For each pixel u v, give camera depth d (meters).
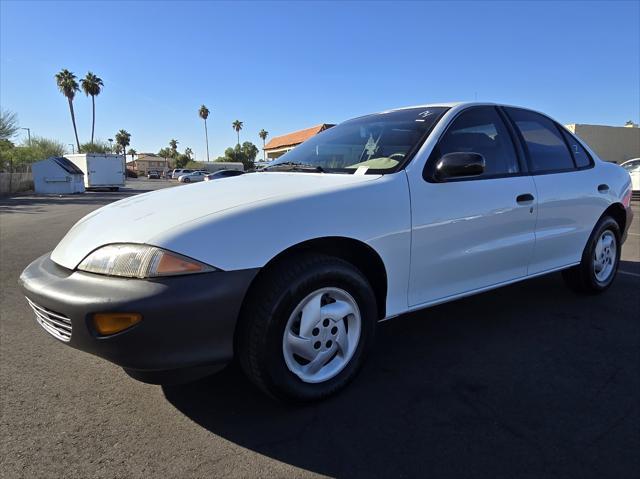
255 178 3.23
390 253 2.88
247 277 2.33
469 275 3.37
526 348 3.46
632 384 2.93
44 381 3.05
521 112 4.02
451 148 3.31
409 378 3.02
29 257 7.32
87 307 2.17
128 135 94.94
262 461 2.24
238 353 2.50
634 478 2.10
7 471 2.16
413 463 2.21
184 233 2.28
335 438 2.41
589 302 4.46
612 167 4.73
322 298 2.65
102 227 2.56
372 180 2.90
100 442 2.39
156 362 2.20
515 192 3.59
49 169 31.77
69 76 59.25
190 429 2.50
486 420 2.55
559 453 2.28
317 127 28.19
